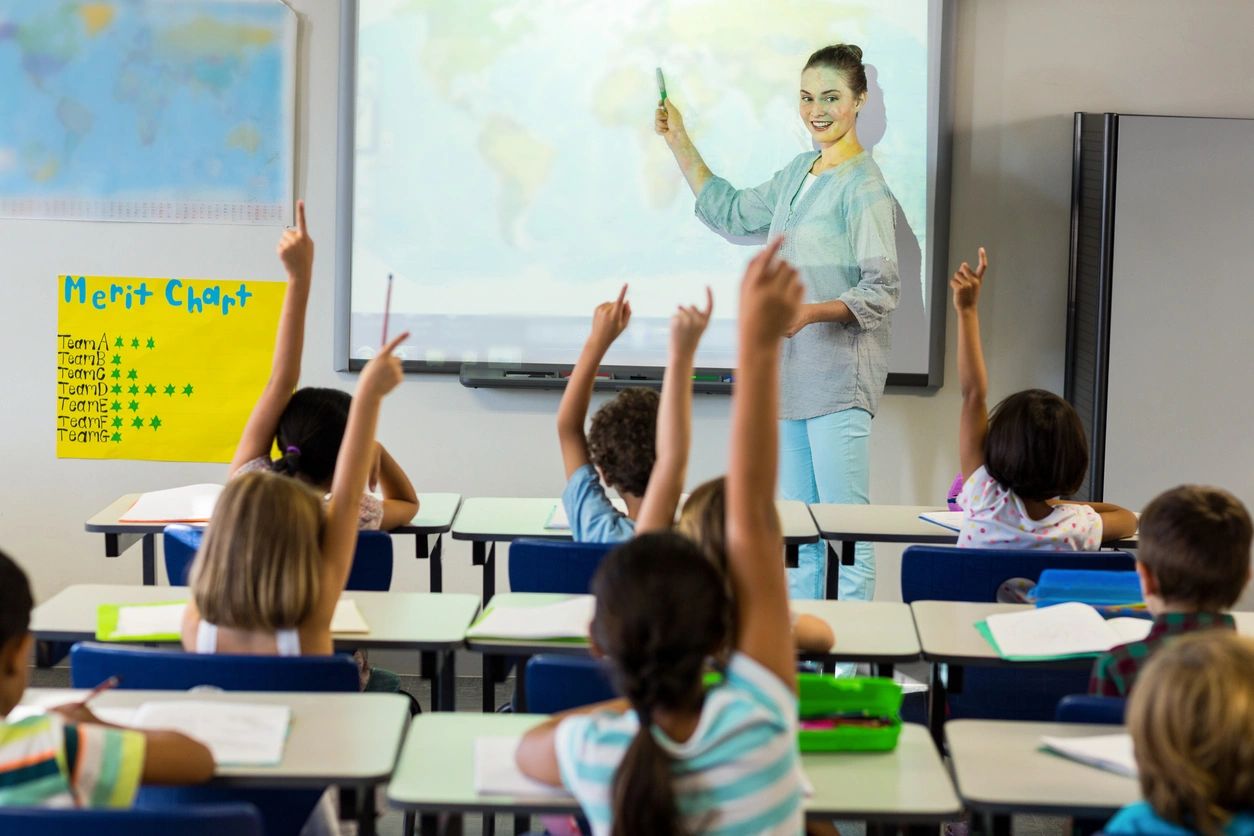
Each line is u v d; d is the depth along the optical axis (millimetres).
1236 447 4438
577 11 4500
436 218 4578
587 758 1601
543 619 2557
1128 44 4516
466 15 4504
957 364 4656
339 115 4539
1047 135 4559
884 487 4711
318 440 2965
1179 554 2084
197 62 4523
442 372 4637
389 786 1826
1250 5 4480
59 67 4527
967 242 4609
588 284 4598
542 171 4559
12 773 1628
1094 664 2406
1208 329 4410
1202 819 1428
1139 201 4371
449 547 4805
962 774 1886
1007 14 4523
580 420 2885
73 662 2158
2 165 4570
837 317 4301
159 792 2033
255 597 2162
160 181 4578
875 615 2682
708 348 4609
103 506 4727
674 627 1501
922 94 4488
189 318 4641
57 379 4668
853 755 1980
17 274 4625
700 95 4512
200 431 4695
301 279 2951
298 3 4531
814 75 4465
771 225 4527
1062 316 4637
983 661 2434
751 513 1624
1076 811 1796
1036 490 3055
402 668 4637
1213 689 1421
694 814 1525
